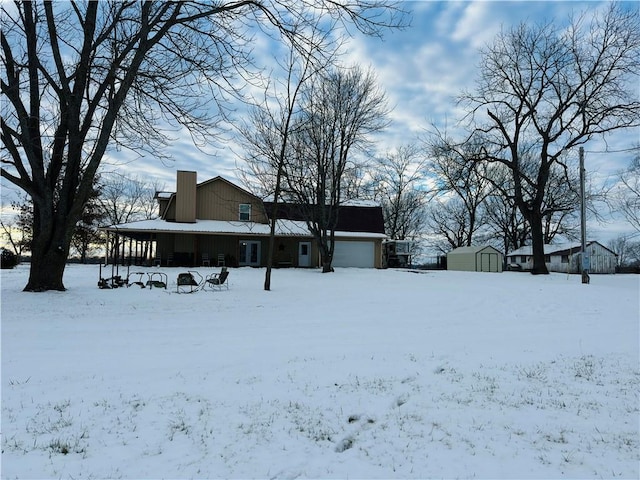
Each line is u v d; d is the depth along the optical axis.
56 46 13.19
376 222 34.00
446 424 4.43
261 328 9.37
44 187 13.68
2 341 7.48
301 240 32.22
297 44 11.48
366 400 5.03
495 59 27.08
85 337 8.02
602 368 6.52
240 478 3.30
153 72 12.65
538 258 27.19
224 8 11.27
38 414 4.45
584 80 24.94
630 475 3.44
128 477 3.28
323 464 3.56
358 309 12.55
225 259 30.33
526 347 7.89
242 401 4.93
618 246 66.06
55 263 14.01
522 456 3.75
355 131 25.67
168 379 5.64
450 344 8.03
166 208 32.16
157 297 13.65
